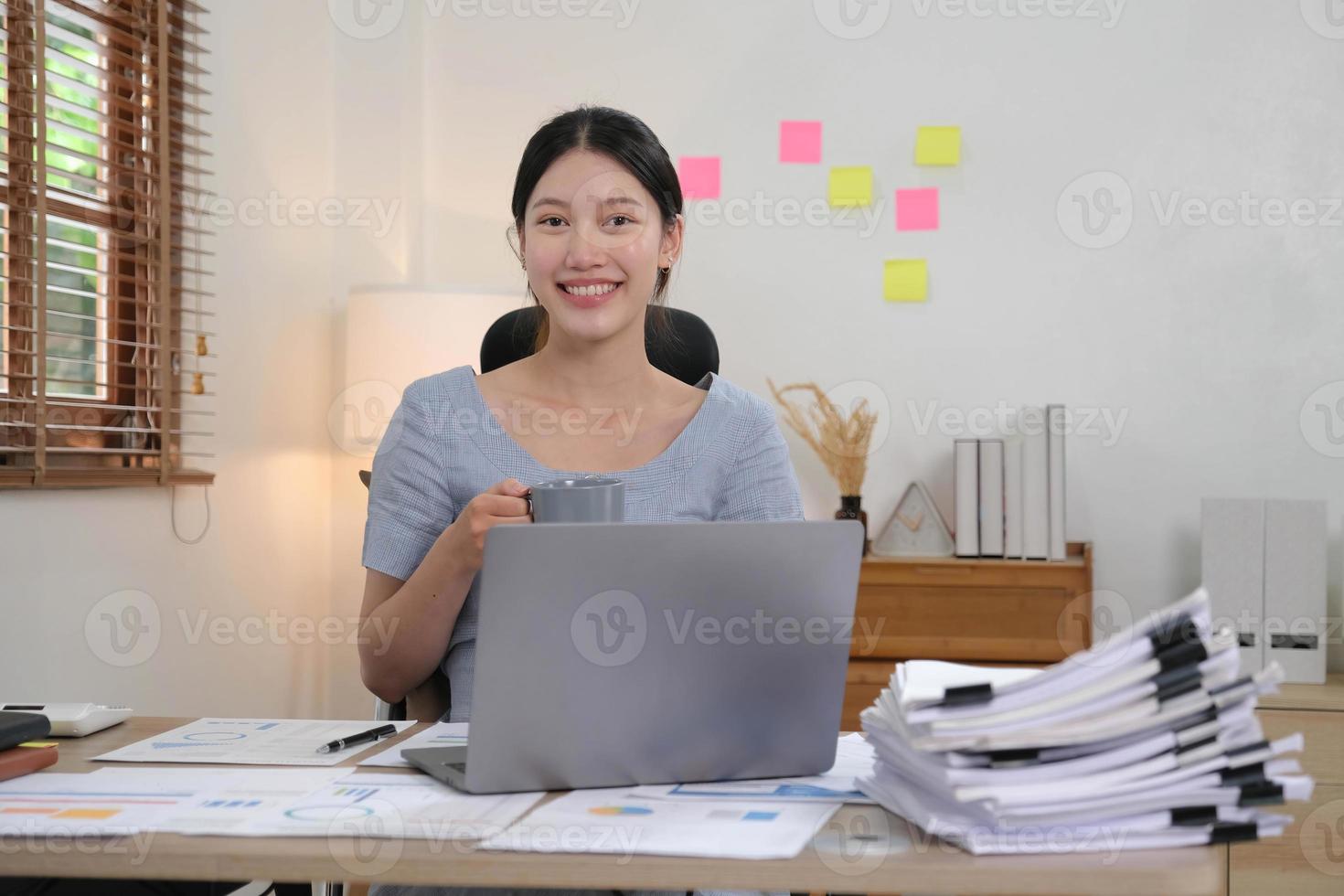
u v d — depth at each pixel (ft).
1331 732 7.66
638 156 4.38
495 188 10.38
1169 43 9.55
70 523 6.78
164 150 7.53
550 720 2.91
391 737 3.66
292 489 9.39
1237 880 7.59
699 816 2.76
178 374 7.86
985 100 9.80
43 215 6.39
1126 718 2.54
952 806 2.60
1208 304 9.47
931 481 9.79
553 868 2.49
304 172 9.67
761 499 4.50
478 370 8.93
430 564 3.96
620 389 4.52
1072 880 2.39
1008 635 8.68
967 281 9.80
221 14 8.48
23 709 3.76
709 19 10.14
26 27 6.46
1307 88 9.36
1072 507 9.58
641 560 2.86
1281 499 8.45
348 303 9.34
